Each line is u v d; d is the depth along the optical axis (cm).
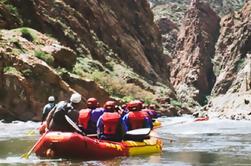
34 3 6725
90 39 7838
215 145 2305
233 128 3862
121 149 1795
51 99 2742
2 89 4334
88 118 1931
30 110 4425
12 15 5956
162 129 3644
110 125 1848
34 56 4834
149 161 1666
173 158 1759
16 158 1695
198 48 17150
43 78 4503
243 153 1950
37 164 1546
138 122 2027
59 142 1664
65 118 1747
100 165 1541
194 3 18312
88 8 8656
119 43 9312
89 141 1697
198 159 1739
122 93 6712
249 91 8294
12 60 4447
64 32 6994
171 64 17538
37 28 6556
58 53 5312
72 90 4688
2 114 4328
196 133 3192
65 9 7638
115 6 10144
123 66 8444
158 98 7438
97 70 6725
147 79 9319
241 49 15762
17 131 3130
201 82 16412
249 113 6009
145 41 10869
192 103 13488
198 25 17738
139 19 10925
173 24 19450
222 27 18012
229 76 15512
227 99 8844
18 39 5075
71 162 1603
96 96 5275
